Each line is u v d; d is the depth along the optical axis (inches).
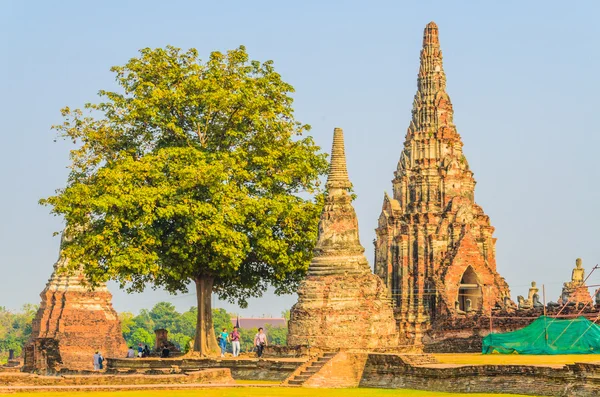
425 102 4239.7
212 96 2615.7
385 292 2433.6
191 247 2532.0
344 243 2429.9
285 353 2345.0
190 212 2500.0
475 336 3100.4
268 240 2605.8
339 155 2514.8
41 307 3836.1
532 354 2384.4
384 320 2379.4
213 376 2044.8
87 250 2546.8
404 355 2065.7
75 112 2726.4
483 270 3693.4
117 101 2696.9
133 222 2496.3
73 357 3705.7
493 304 3659.0
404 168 4163.4
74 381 1942.7
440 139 4160.9
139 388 1866.4
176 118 2699.3
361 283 2379.4
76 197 2532.0
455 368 1872.5
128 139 2751.0
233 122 2699.3
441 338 3225.9
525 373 1764.3
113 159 2706.7
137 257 2481.5
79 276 3801.7
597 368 1647.4
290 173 2696.9
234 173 2615.7
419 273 3882.9
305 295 2393.0
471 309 3649.1
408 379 1977.1
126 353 3853.3
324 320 2343.8
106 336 3786.9
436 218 3973.9
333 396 1764.3
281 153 2714.1
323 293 2374.5
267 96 2765.7
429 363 2066.9
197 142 2733.8
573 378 1680.6
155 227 2561.5
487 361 2096.5
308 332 2353.6
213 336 2726.4
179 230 2507.4
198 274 2714.1
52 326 3737.7
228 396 1737.2
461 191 4082.2
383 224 4099.4
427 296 3737.7
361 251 2447.1
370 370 2074.3
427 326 3560.5
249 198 2573.8
